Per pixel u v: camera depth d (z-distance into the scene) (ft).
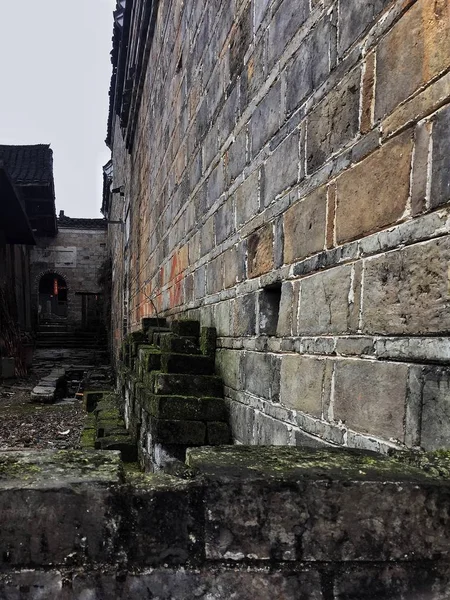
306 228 7.64
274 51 9.02
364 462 4.55
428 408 4.87
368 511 3.98
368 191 6.01
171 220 19.98
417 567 4.00
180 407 11.21
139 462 14.30
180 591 3.97
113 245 62.90
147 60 28.48
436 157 4.90
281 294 8.59
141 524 3.97
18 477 4.09
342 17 6.70
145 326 21.07
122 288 44.88
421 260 5.05
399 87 5.49
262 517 4.00
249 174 10.31
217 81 12.99
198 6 15.21
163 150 22.39
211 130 13.57
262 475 4.09
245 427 10.13
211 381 11.85
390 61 5.66
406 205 5.32
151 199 26.53
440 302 4.76
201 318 14.40
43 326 80.94
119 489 3.97
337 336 6.64
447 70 4.79
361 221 6.15
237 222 11.10
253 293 9.94
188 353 12.97
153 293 25.12
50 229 71.10
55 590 3.90
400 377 5.32
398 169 5.46
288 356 8.16
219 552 3.99
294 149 8.11
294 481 4.00
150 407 12.07
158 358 13.80
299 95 7.95
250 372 9.95
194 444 11.10
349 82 6.50
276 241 8.82
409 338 5.21
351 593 4.00
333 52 6.92
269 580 3.99
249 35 10.44
